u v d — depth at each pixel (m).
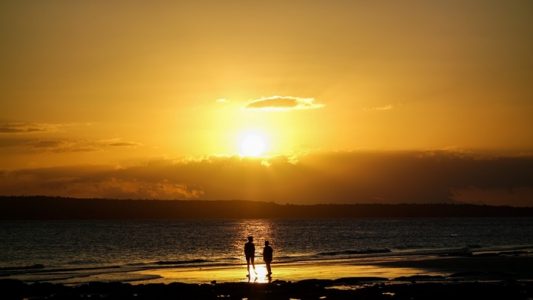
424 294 32.69
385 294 32.97
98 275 48.56
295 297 32.44
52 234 176.75
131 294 34.06
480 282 39.22
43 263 71.25
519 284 37.56
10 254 90.56
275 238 147.88
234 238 149.75
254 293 33.88
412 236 156.38
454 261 58.81
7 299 32.97
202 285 37.31
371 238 144.38
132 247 108.62
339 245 111.06
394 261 60.53
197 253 90.06
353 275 45.53
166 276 46.84
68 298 32.75
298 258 68.88
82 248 105.62
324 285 37.81
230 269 53.25
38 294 34.56
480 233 176.50
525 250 81.38
